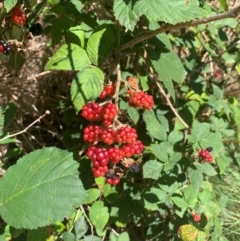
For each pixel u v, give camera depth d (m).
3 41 0.26
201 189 0.33
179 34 0.38
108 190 0.31
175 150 0.31
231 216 0.40
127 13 0.22
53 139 0.42
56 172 0.22
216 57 0.38
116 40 0.28
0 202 0.22
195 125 0.30
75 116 0.35
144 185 0.33
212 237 0.30
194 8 0.22
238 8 0.23
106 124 0.24
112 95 0.27
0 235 0.24
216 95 0.34
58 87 0.40
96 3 0.34
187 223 0.32
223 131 0.33
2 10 0.25
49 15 0.33
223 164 0.32
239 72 0.38
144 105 0.27
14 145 0.39
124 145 0.24
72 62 0.26
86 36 0.29
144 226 0.38
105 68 0.34
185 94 0.38
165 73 0.28
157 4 0.22
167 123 0.34
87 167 0.31
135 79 0.30
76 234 0.28
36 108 0.40
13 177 0.22
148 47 0.28
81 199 0.22
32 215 0.21
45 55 0.40
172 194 0.31
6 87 0.38
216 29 0.35
